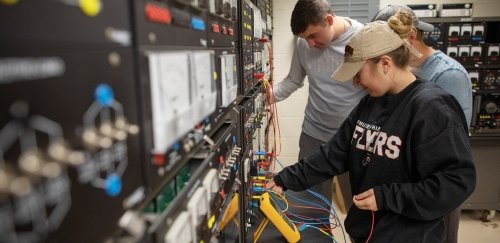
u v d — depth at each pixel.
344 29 1.96
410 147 1.05
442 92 1.04
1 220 0.26
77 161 0.33
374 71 1.07
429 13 2.78
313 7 1.76
